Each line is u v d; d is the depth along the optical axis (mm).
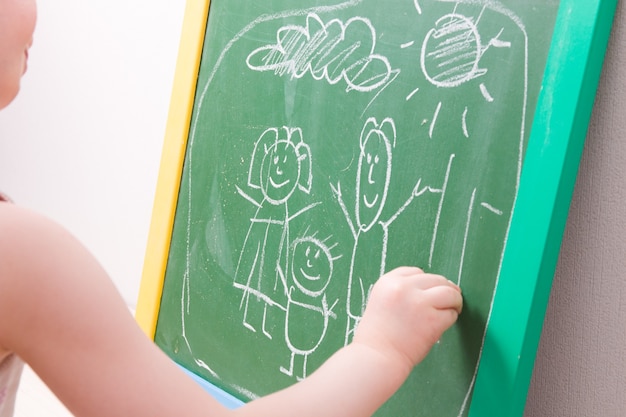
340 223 834
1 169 1738
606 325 738
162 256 1031
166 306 1029
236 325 937
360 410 640
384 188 795
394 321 695
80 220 1529
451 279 740
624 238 714
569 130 654
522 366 684
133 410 540
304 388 635
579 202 750
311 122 867
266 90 918
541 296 680
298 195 877
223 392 940
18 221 520
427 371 764
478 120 723
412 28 779
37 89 1616
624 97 695
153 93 1340
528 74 688
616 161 711
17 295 511
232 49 960
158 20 1318
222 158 967
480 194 718
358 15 827
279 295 892
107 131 1448
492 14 716
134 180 1394
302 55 881
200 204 992
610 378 739
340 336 827
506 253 691
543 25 681
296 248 876
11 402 617
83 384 534
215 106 979
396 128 787
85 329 528
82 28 1491
